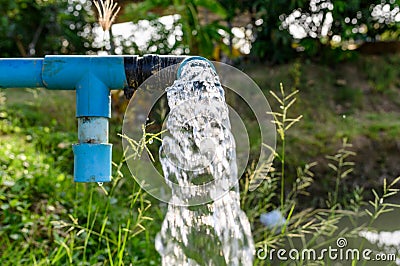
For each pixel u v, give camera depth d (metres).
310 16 6.22
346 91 5.77
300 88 5.77
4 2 6.38
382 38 6.82
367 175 4.71
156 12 6.21
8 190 3.03
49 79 1.11
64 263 2.52
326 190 4.53
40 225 2.80
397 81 6.09
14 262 2.33
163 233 1.79
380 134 5.05
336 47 6.24
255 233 2.88
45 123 4.73
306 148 4.79
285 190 4.42
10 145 3.71
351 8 6.20
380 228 3.80
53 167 3.65
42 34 6.76
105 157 1.10
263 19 6.27
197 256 1.59
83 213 2.92
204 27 5.49
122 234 2.89
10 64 1.11
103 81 1.10
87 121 1.10
